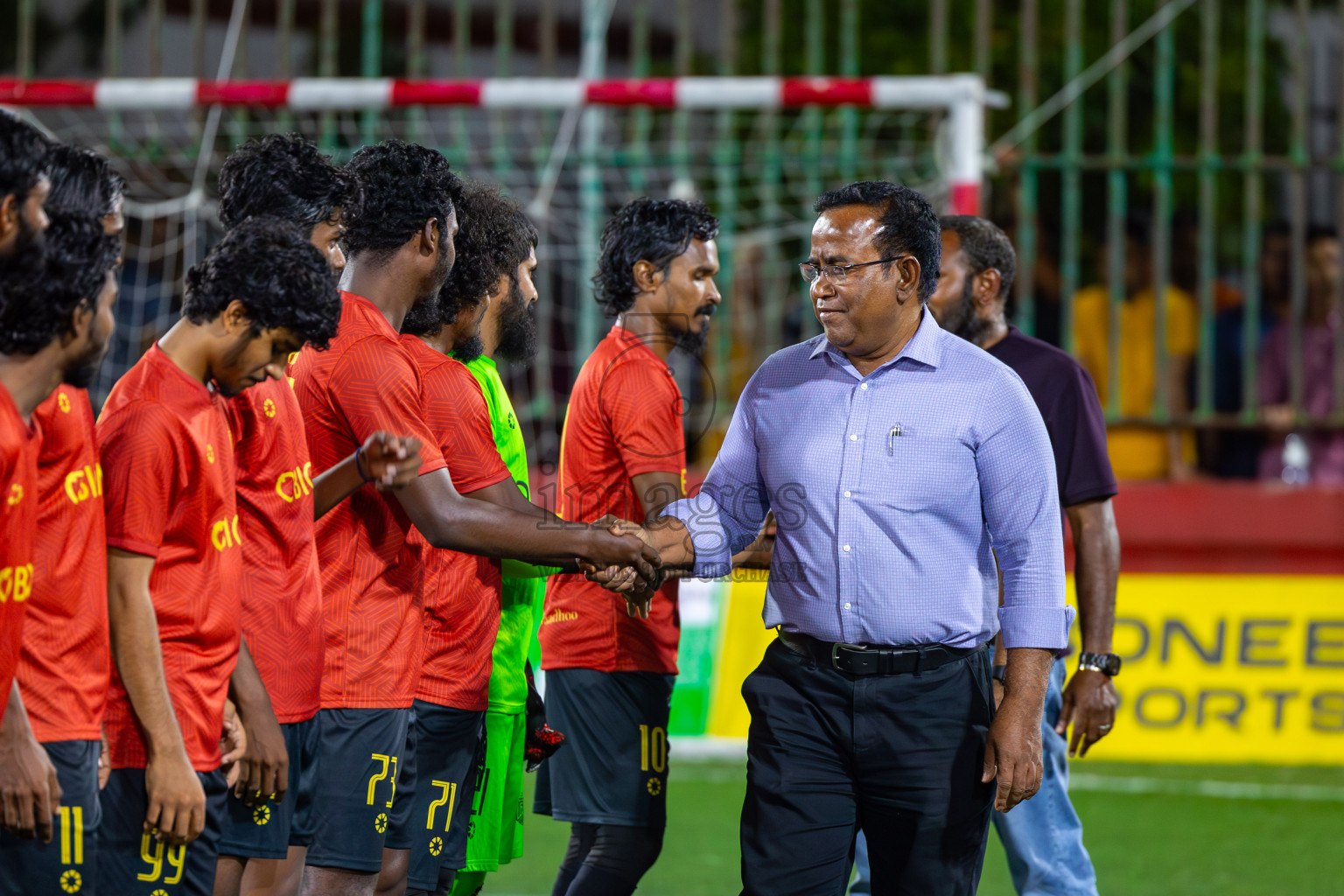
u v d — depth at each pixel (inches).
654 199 491.5
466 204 445.7
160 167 973.8
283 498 367.2
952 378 388.5
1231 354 1020.5
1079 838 502.9
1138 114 1254.9
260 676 358.3
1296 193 911.0
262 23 1279.5
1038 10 1264.8
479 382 454.3
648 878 666.8
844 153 956.0
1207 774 878.4
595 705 483.5
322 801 392.8
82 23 1296.8
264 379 344.5
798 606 395.2
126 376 339.0
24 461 290.2
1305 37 906.1
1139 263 1045.2
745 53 1285.7
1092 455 475.8
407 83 889.5
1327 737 896.3
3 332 286.5
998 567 419.5
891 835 391.2
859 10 1277.1
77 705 310.0
